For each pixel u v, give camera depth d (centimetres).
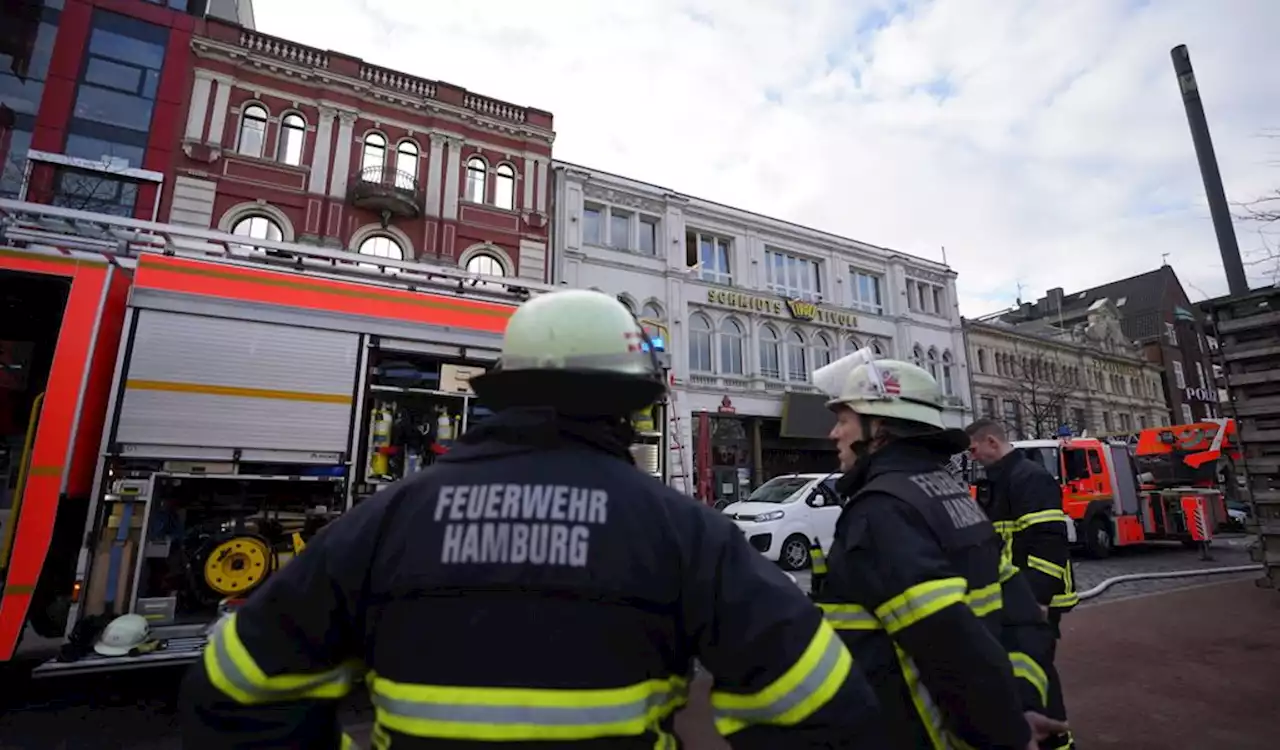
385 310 555
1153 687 451
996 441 318
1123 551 1394
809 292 2345
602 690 91
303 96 1565
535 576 95
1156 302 4059
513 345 124
